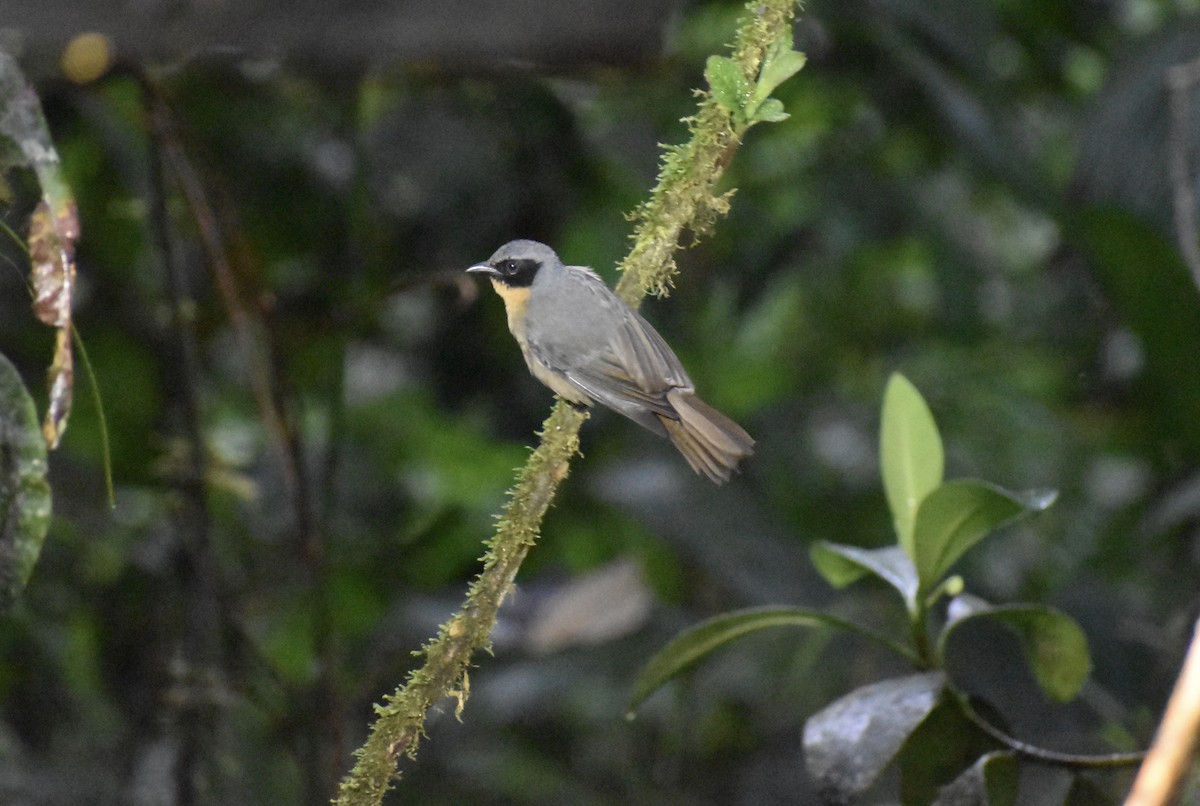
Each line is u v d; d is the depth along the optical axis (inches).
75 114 368.8
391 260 432.1
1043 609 203.5
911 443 220.2
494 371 460.4
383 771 189.2
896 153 491.8
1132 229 302.8
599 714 476.7
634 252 217.2
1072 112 458.0
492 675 419.8
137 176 350.6
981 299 477.1
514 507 199.8
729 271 487.5
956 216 522.3
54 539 364.5
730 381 502.3
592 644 415.8
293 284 424.5
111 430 359.3
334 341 388.5
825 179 466.3
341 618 422.6
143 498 377.4
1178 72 317.7
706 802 458.9
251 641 346.6
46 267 160.9
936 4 367.9
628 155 419.5
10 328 355.3
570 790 428.1
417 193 426.3
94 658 363.6
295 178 419.5
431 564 446.9
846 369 534.0
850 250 484.1
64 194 161.0
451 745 431.8
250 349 319.3
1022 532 434.9
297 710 341.4
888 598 367.6
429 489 452.4
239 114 411.5
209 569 346.9
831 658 380.5
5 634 353.1
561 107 412.8
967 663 308.0
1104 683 346.3
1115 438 458.0
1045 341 494.9
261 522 425.7
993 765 197.3
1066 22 425.1
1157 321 319.0
